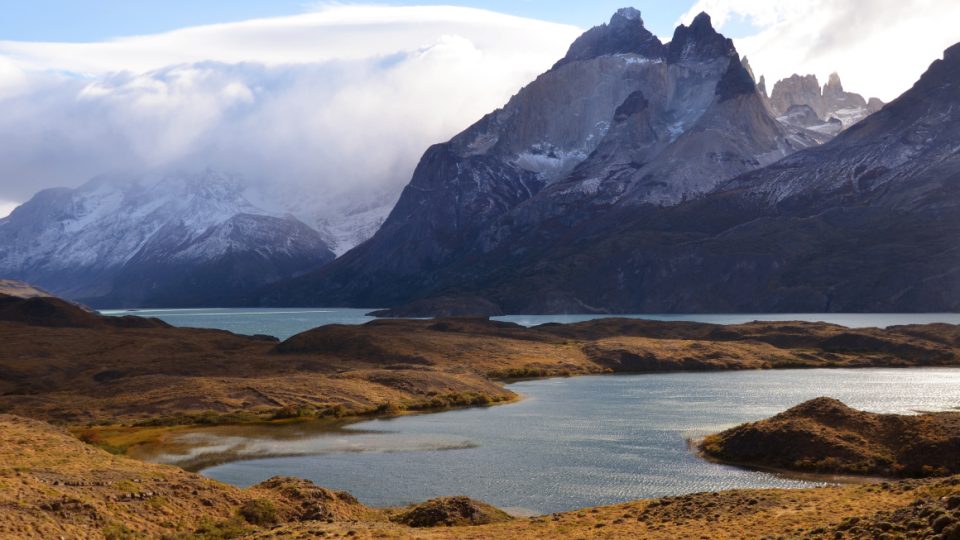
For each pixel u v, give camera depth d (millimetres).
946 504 40906
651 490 73938
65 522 49875
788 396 139750
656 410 125125
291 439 104125
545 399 143375
